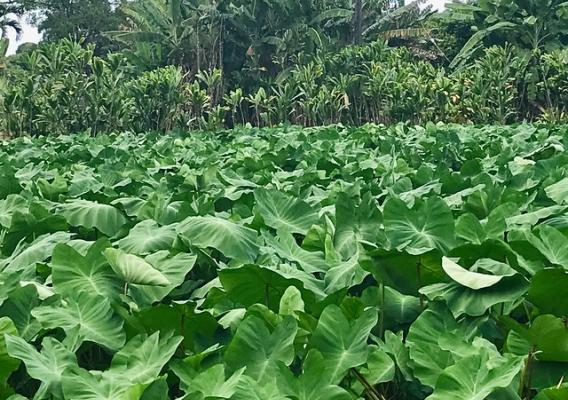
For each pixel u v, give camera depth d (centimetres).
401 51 3659
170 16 4106
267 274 279
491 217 335
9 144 1335
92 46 2716
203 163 792
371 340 276
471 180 510
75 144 1264
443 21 4522
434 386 229
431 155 769
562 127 1305
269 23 4172
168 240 351
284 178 641
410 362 243
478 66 3111
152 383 216
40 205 420
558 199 428
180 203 450
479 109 2930
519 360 212
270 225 399
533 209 429
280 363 219
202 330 260
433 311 258
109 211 421
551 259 280
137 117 2858
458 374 213
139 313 257
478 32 3944
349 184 510
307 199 484
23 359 224
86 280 294
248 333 241
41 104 2627
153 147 1155
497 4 3959
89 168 778
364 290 289
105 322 266
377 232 352
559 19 3900
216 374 219
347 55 3644
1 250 408
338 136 1245
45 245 356
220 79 3803
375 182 564
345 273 309
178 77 2916
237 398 206
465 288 257
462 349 236
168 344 241
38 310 263
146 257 315
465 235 323
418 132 1303
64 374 223
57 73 2681
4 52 3503
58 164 796
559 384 221
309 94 3195
